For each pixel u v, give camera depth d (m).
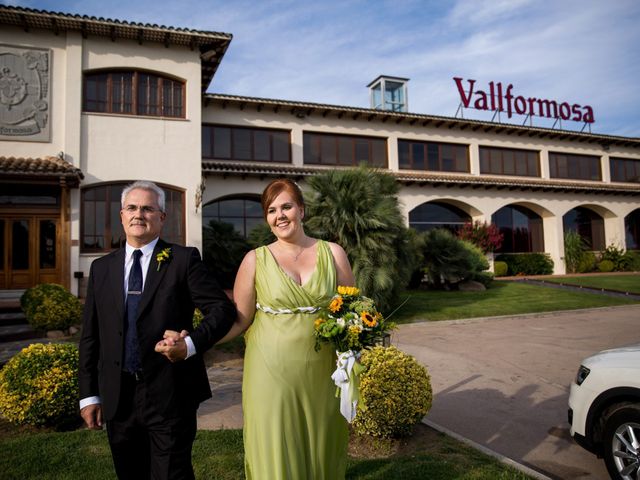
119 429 2.23
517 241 24.89
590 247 26.95
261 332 2.39
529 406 5.20
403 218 10.89
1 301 12.09
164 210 2.48
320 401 2.35
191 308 2.40
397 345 8.55
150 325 2.21
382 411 3.90
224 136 18.42
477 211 22.48
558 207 24.17
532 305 13.38
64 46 13.38
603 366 3.49
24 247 12.70
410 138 21.64
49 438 3.98
